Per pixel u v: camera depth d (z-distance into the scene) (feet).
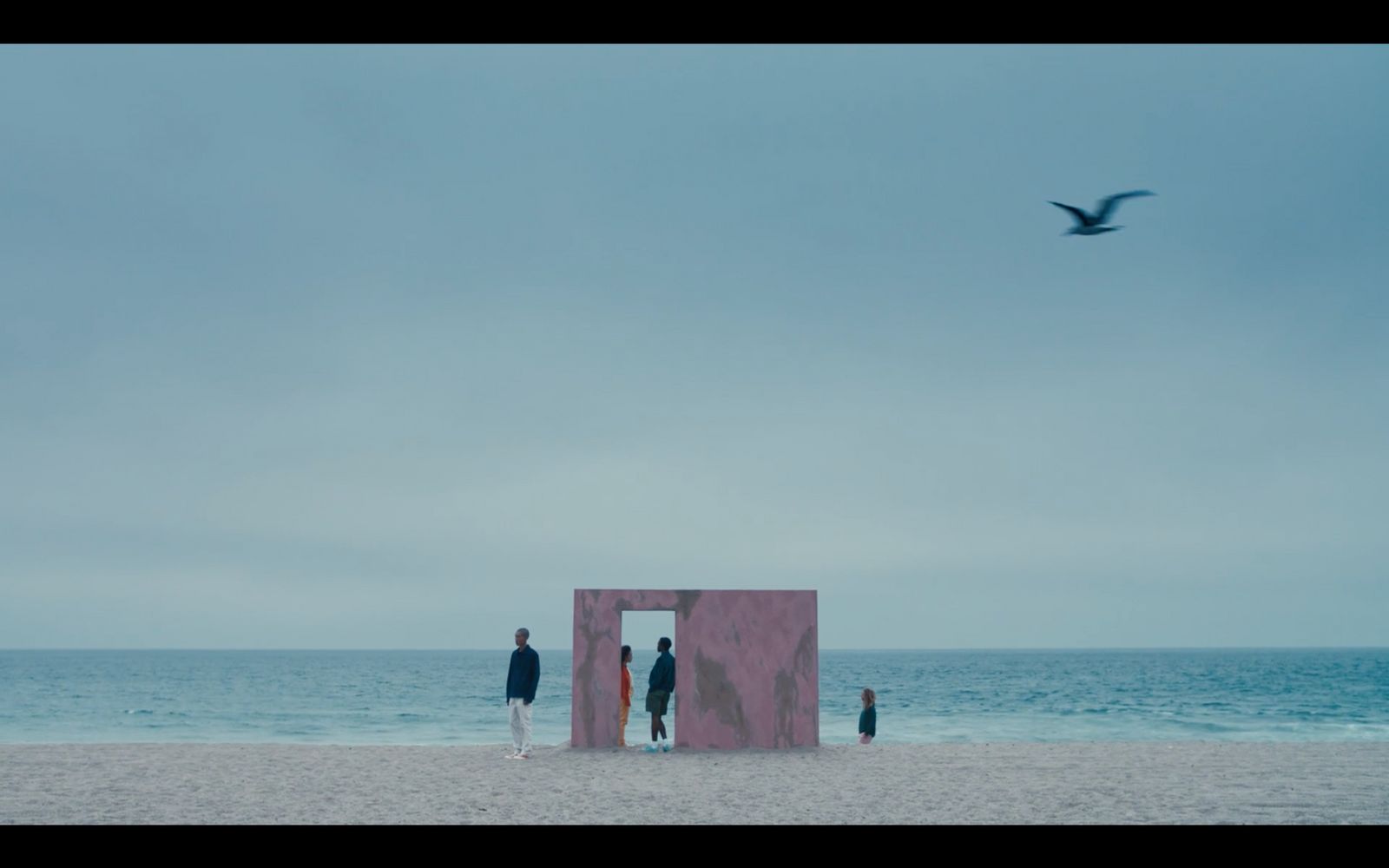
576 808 34.01
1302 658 526.98
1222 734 109.40
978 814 32.71
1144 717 138.41
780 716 51.72
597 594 53.01
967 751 53.06
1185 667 366.84
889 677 284.00
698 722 51.65
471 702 170.81
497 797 36.58
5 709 153.69
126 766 46.50
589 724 52.47
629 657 54.19
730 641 52.11
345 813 33.01
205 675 289.12
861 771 43.91
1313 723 124.16
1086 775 42.83
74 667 373.40
